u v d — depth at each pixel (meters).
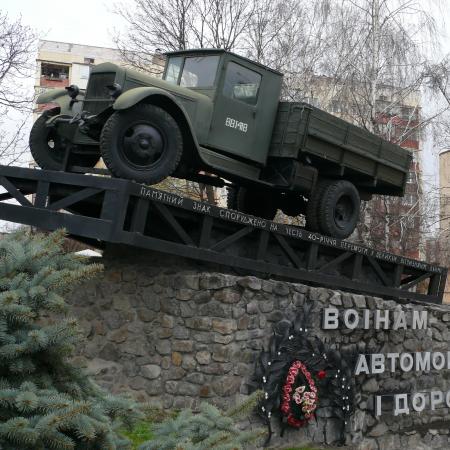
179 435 3.43
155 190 6.14
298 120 7.57
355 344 7.48
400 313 7.94
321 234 8.12
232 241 6.82
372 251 8.34
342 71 16.20
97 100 6.60
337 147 7.96
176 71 7.69
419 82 16.30
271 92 7.71
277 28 16.77
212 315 6.46
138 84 6.67
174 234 6.84
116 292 7.12
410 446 7.89
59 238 3.55
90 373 3.56
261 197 9.31
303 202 9.16
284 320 6.79
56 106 7.41
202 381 6.42
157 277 6.88
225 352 6.34
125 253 7.18
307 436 6.86
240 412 3.72
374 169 8.52
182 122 6.64
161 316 6.79
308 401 6.66
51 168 7.32
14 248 3.38
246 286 6.53
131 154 6.25
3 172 6.82
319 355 6.98
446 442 8.25
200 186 15.03
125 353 6.92
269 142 7.72
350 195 8.32
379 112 16.22
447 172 23.53
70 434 3.15
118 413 3.46
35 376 3.23
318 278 7.64
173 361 6.62
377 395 7.59
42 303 3.19
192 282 6.62
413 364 8.05
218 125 7.27
